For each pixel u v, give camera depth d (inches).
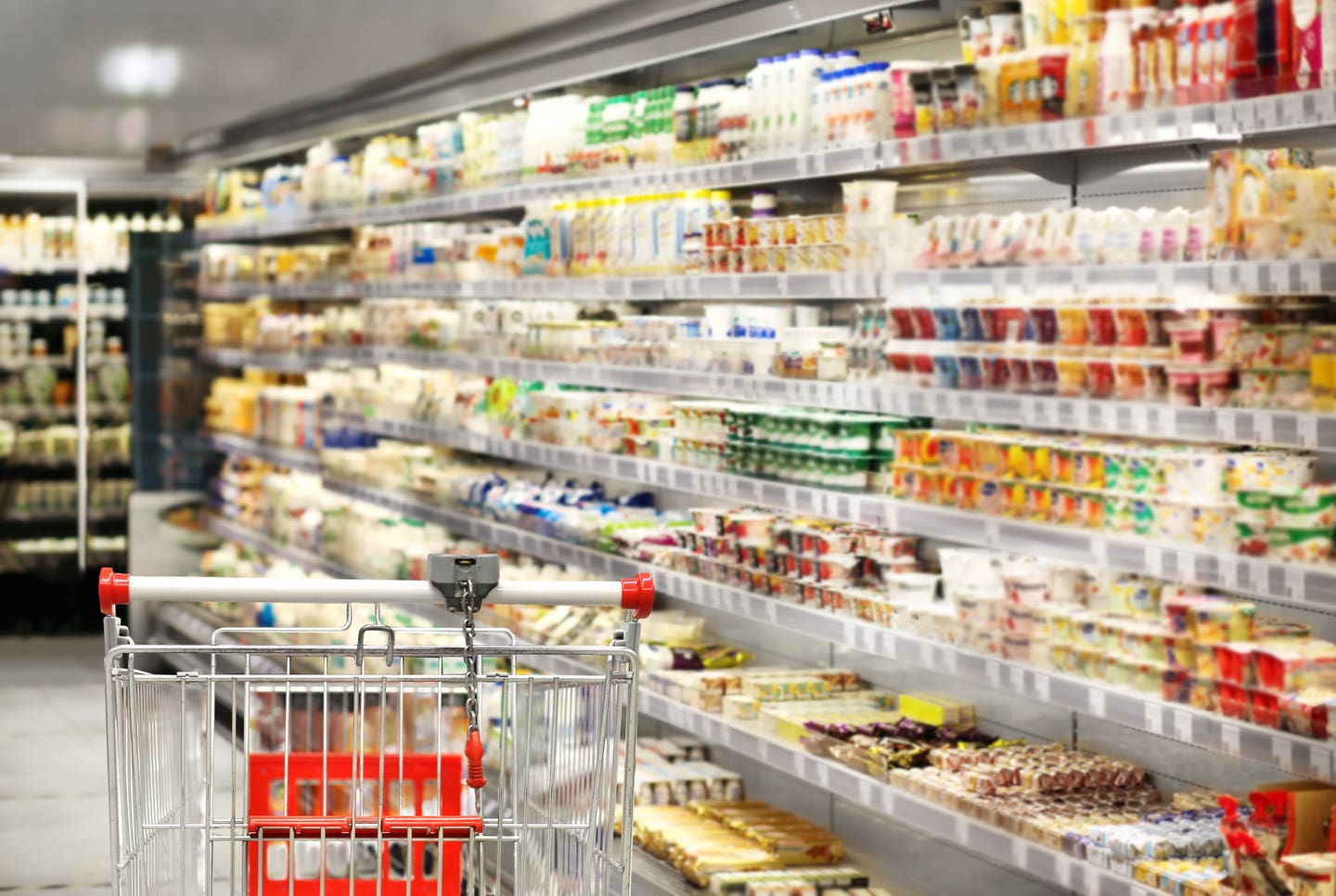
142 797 108.7
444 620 264.2
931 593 167.0
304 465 333.1
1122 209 149.0
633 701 108.9
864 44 200.8
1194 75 128.1
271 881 119.1
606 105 218.1
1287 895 121.7
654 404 219.1
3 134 362.0
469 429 263.6
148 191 401.7
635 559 217.2
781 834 186.1
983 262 152.8
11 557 420.8
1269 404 126.3
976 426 177.2
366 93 284.5
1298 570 121.3
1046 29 143.9
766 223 183.5
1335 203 122.6
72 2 265.1
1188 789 154.8
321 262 324.2
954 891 180.9
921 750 165.5
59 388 427.5
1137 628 137.1
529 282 234.2
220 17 265.3
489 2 218.8
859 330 172.1
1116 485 140.6
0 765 281.7
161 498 387.2
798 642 216.5
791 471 185.8
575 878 112.3
